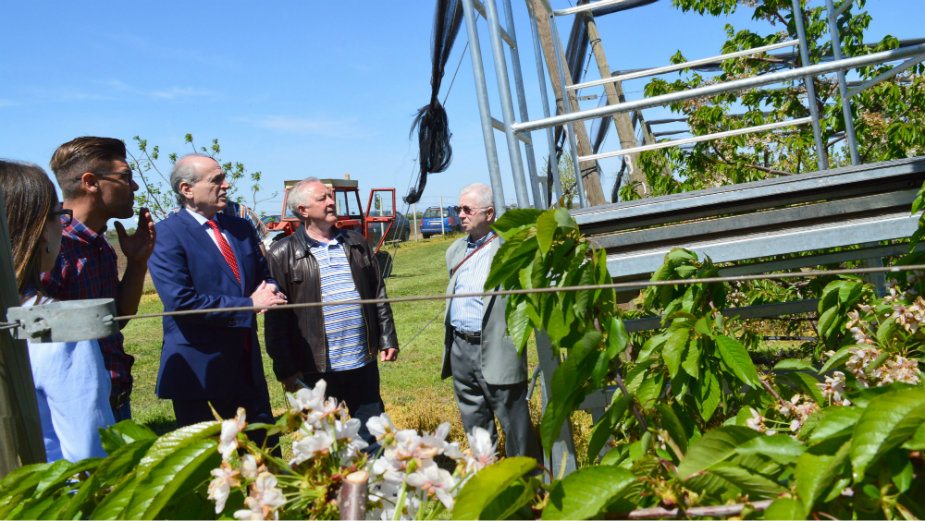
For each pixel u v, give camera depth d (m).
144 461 1.36
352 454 1.37
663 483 1.30
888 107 7.56
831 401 2.04
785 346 6.18
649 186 9.04
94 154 3.28
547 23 6.17
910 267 1.29
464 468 1.35
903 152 7.30
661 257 2.69
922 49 2.42
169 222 3.87
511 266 1.92
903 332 2.31
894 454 1.19
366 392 4.90
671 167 8.73
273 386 8.88
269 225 21.12
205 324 3.74
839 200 2.73
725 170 8.30
